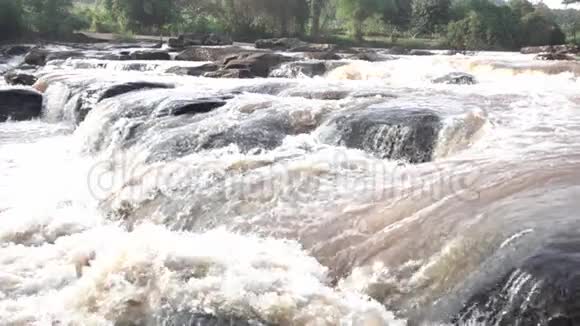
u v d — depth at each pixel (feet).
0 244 22.58
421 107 30.04
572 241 14.61
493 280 14.49
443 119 26.94
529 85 43.50
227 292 16.06
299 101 34.17
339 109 31.22
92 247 20.57
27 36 129.29
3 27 125.39
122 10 153.99
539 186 18.76
